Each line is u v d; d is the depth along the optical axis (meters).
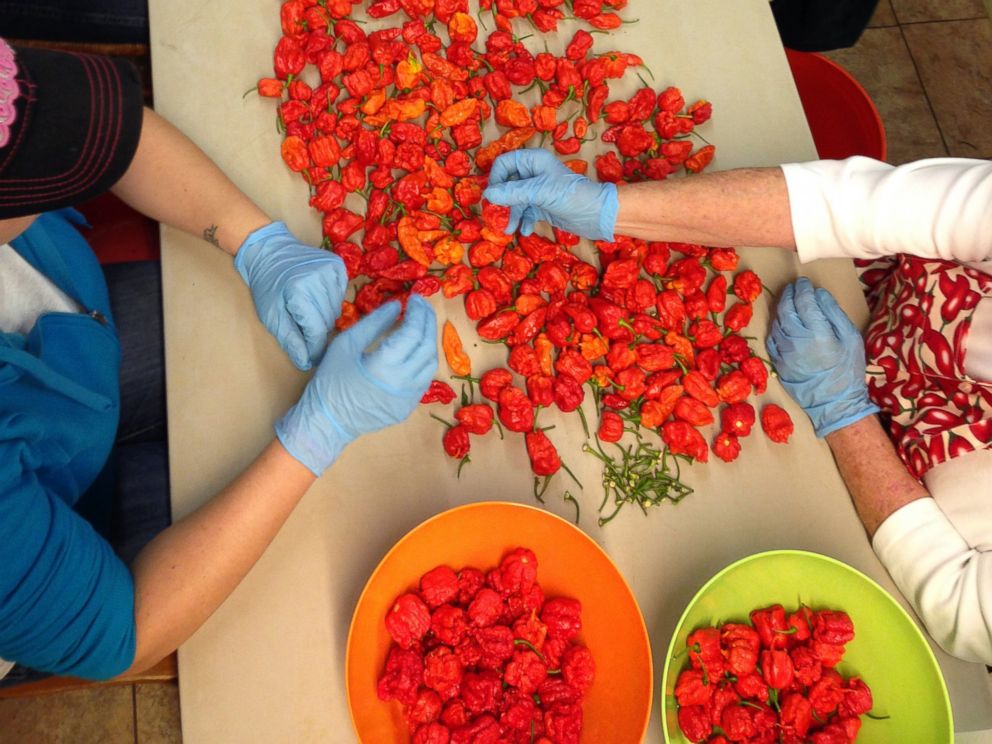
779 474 1.23
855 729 1.04
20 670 1.17
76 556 0.88
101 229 1.56
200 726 1.00
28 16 1.53
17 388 1.00
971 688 1.16
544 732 1.01
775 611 1.07
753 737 1.05
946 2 2.77
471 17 1.42
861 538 1.21
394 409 1.03
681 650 1.03
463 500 1.14
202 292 1.20
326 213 1.26
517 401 1.15
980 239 1.09
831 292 1.35
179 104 1.30
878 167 1.21
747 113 1.45
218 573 0.98
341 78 1.33
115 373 1.22
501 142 1.33
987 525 1.14
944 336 1.20
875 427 1.24
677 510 1.18
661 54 1.47
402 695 0.98
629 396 1.21
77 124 0.79
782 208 1.21
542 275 1.24
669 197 1.21
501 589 1.04
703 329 1.26
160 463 1.37
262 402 1.15
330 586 1.07
